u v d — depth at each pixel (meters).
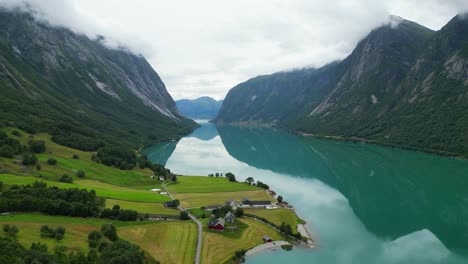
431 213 136.50
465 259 98.81
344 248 102.50
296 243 103.19
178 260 83.12
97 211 103.75
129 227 96.94
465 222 127.31
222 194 146.50
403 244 107.62
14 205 92.69
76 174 152.38
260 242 100.88
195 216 116.44
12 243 67.94
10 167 138.38
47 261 63.88
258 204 134.00
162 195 139.00
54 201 98.62
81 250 74.94
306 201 149.12
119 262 69.00
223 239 98.75
